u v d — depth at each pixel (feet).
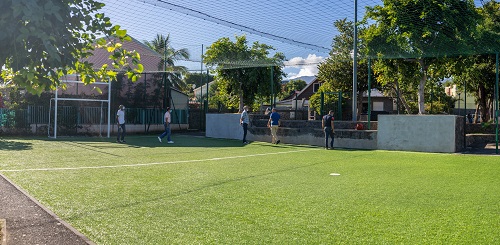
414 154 47.62
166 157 43.37
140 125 87.66
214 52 69.41
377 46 52.06
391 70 63.62
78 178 28.94
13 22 9.16
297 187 26.16
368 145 56.13
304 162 39.78
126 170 33.19
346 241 15.31
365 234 16.17
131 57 12.64
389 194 23.94
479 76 73.20
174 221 18.08
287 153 49.01
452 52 49.01
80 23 10.85
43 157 41.27
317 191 24.82
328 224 17.60
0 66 10.32
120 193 23.94
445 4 44.39
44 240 15.49
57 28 9.99
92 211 19.72
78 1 10.89
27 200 21.86
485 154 46.75
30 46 10.14
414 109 99.71
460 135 51.37
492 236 15.84
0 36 9.03
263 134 68.03
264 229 16.89
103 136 78.64
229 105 100.73
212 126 77.05
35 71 10.05
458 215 19.06
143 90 90.94
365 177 30.40
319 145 61.26
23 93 73.97
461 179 29.50
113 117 83.35
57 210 19.85
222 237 15.85
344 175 31.35
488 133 64.64
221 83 92.63
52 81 11.04
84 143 59.88
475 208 20.44
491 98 84.64
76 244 15.07
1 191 24.00
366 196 23.34
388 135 53.67
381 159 42.63
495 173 32.40
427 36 47.21
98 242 15.29
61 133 76.43
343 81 89.45
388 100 122.93
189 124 100.58
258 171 33.32
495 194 23.98
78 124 78.64
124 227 17.17
